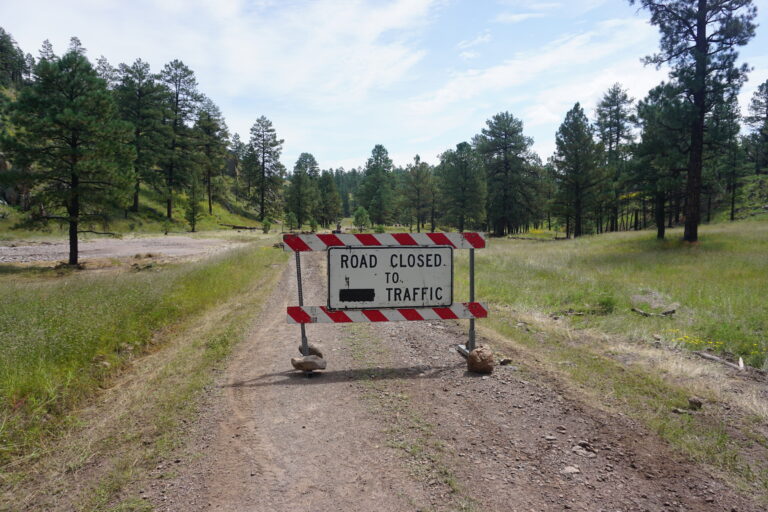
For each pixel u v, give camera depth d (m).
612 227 59.84
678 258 18.25
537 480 2.97
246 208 90.94
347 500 2.75
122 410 4.17
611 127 53.56
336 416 4.02
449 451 3.36
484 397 4.47
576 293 10.96
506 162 58.72
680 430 3.68
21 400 4.03
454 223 59.31
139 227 53.53
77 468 3.14
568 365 5.52
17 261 25.17
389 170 100.31
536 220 68.50
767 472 3.05
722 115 24.50
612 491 2.84
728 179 56.72
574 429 3.74
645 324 7.87
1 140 20.97
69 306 7.14
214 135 81.12
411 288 5.82
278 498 2.77
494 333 7.32
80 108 22.34
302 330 5.62
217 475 3.04
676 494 2.81
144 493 2.82
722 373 5.35
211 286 11.66
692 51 22.55
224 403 4.33
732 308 8.59
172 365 5.61
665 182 25.11
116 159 23.91
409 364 5.62
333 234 5.66
